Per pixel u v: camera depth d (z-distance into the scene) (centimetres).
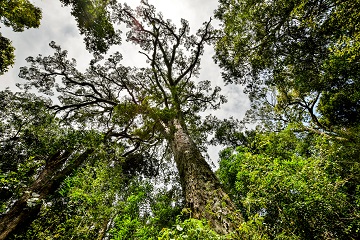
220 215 430
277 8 713
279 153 811
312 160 501
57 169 783
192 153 802
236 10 860
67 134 898
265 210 423
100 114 1478
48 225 541
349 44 603
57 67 1379
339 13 583
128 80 1545
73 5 995
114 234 600
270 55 882
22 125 890
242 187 666
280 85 1162
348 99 1093
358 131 820
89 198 539
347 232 363
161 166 1597
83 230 502
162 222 802
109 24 1109
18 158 827
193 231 253
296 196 407
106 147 932
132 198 712
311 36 758
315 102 1348
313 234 363
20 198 596
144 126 1112
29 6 830
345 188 489
